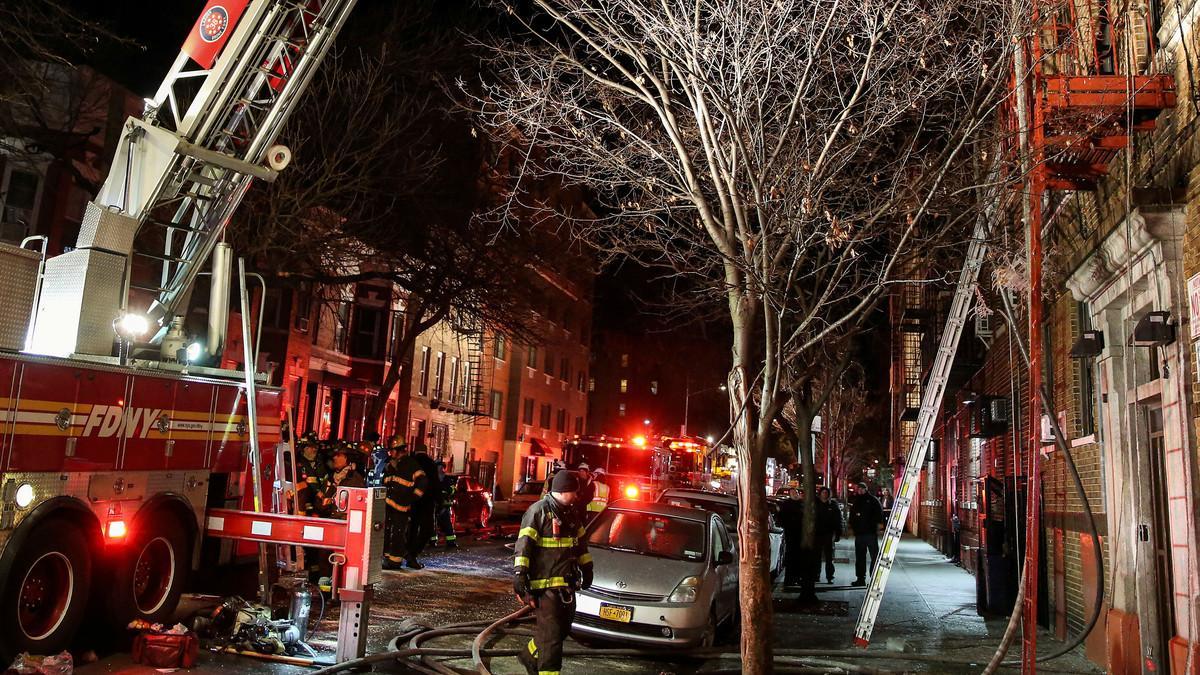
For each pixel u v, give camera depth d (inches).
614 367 3085.6
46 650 266.4
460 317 933.8
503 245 891.4
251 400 339.6
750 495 261.9
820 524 642.2
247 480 370.0
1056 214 390.0
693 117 346.3
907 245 356.8
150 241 384.5
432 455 1535.4
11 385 254.2
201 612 349.7
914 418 1087.6
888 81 317.7
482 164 825.5
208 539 374.3
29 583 265.7
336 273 889.5
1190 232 256.2
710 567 390.6
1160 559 314.2
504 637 363.3
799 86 296.8
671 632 358.3
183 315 360.2
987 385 655.8
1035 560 234.8
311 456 459.2
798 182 303.0
